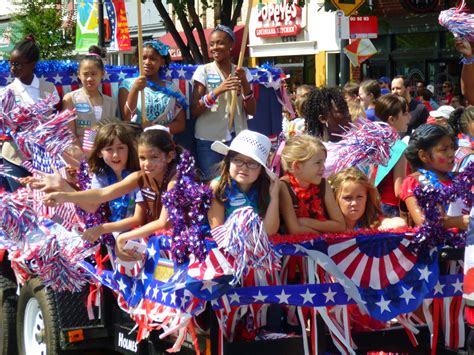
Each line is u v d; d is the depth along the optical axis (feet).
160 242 15.17
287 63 77.20
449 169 16.15
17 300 20.12
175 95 21.75
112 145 16.83
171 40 76.84
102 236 16.53
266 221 14.79
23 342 19.12
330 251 14.73
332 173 16.81
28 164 17.39
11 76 22.02
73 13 72.02
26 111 16.52
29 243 16.51
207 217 14.64
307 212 15.46
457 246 15.42
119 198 16.75
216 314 14.08
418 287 15.11
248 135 14.64
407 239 15.06
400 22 62.80
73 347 17.29
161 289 14.96
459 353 15.56
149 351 16.16
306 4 73.46
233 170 14.61
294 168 15.31
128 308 16.07
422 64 62.59
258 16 77.71
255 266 13.65
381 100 21.50
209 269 13.79
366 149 16.63
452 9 17.65
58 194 15.48
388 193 18.98
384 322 15.93
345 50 36.68
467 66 17.57
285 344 14.60
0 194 16.21
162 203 15.17
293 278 15.35
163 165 15.48
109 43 58.18
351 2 34.12
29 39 20.77
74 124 20.95
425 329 16.29
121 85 21.63
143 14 86.84
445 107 30.22
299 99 26.71
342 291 14.75
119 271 16.30
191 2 48.32
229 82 21.11
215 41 21.98
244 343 14.37
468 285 14.34
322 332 14.79
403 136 24.25
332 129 19.27
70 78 22.07
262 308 15.52
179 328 14.17
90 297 17.44
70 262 16.57
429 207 15.03
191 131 22.74
